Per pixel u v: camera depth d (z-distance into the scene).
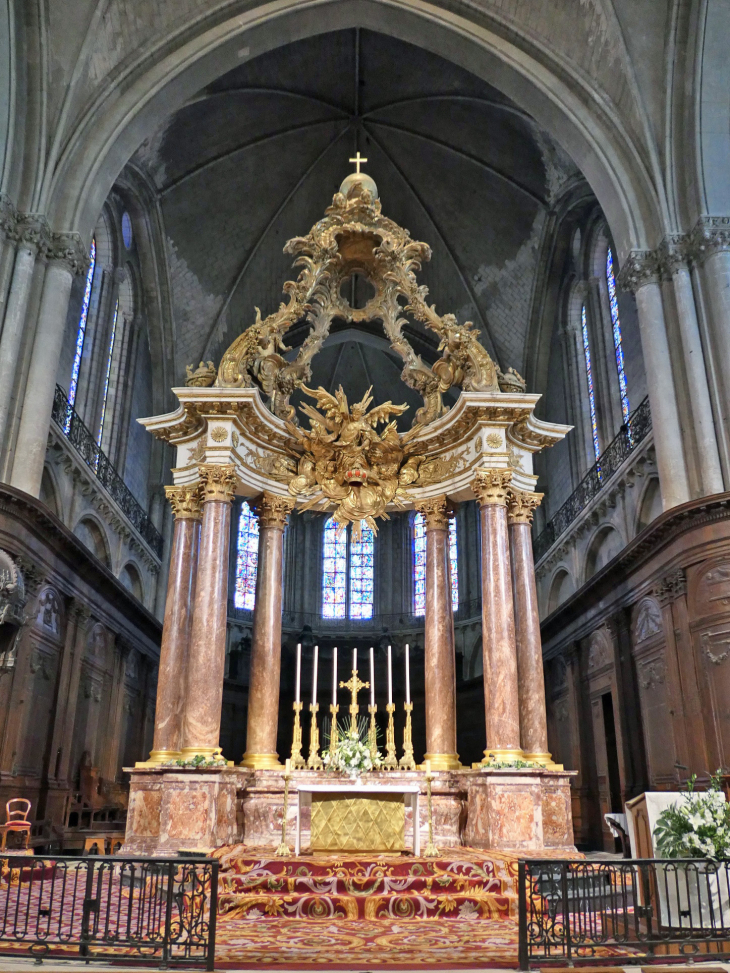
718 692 12.27
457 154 22.64
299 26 16.83
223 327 24.92
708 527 12.70
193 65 16.12
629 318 18.73
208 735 10.67
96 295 20.09
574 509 21.70
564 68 16.00
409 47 20.11
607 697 18.91
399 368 31.58
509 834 10.24
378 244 13.48
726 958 5.86
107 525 20.22
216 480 11.82
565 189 20.92
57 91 14.77
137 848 10.32
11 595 12.30
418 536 33.34
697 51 14.45
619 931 7.02
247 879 8.31
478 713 28.28
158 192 21.72
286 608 32.81
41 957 5.70
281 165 23.50
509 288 23.98
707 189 14.32
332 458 13.27
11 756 13.47
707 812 6.77
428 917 7.96
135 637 22.14
